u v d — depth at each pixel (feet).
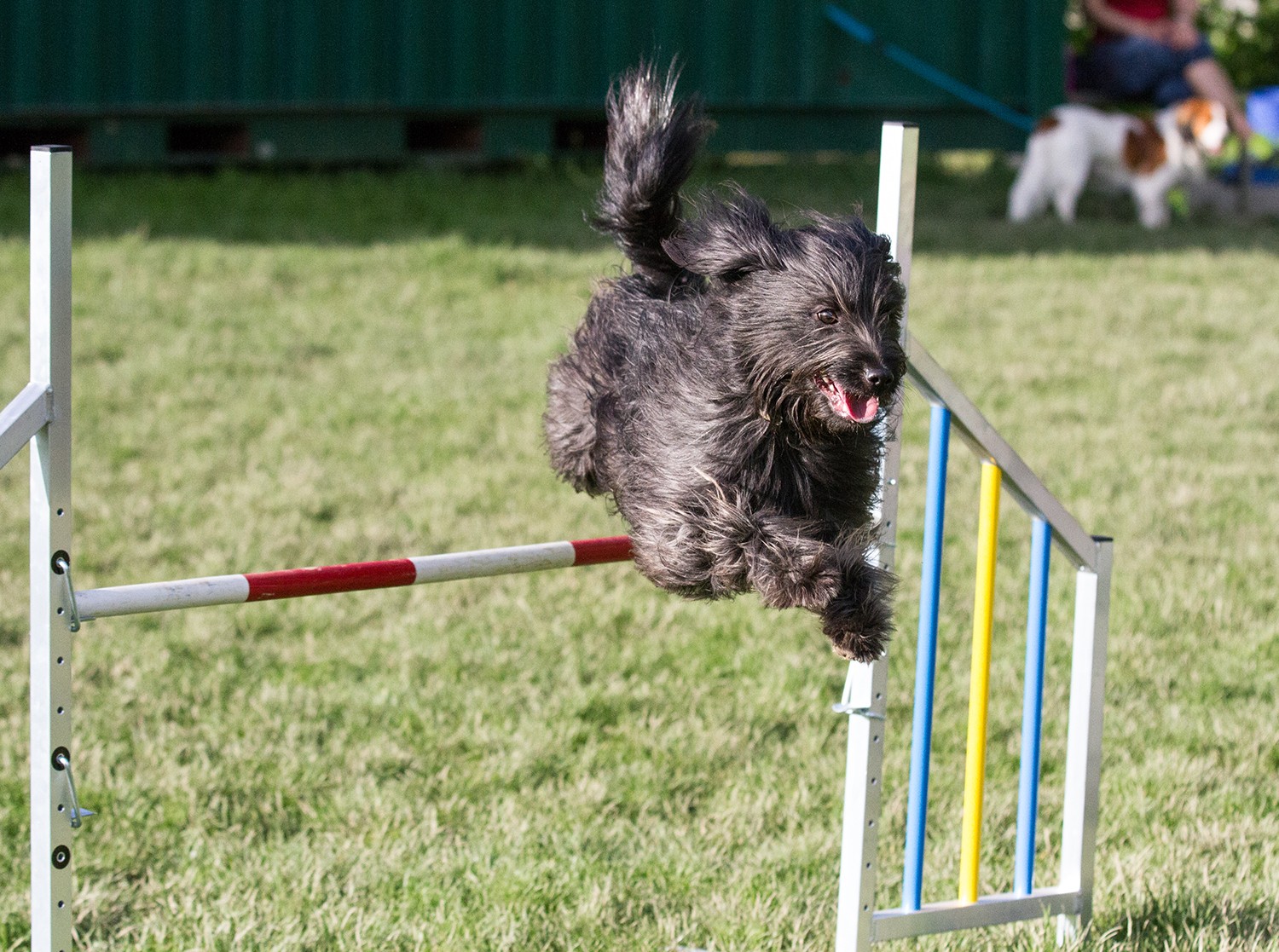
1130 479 29.43
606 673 21.03
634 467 13.19
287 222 48.11
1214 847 16.67
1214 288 45.37
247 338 37.22
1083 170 54.44
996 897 14.55
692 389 12.76
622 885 15.87
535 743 18.84
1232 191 63.46
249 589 12.59
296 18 51.34
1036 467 29.84
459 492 27.86
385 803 17.44
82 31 49.57
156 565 24.25
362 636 22.16
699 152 14.55
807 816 17.60
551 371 15.52
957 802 18.12
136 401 32.60
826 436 12.65
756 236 12.61
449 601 23.52
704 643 21.91
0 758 18.33
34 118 50.19
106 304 38.99
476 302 41.24
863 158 64.03
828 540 12.99
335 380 34.63
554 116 54.80
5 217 45.75
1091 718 14.73
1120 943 14.69
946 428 13.62
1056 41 56.13
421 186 53.93
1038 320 41.27
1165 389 35.40
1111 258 48.85
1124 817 17.42
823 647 22.04
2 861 16.25
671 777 18.34
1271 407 34.53
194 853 16.35
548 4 53.26
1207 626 22.81
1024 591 24.17
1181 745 19.10
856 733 13.48
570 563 14.46
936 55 56.34
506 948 14.57
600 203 15.10
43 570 11.44
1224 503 28.19
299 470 28.84
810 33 55.26
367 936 14.75
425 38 52.54
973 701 14.23
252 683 20.53
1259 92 69.72
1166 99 59.98
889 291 12.46
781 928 14.99
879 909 14.97
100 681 20.49
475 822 17.28
